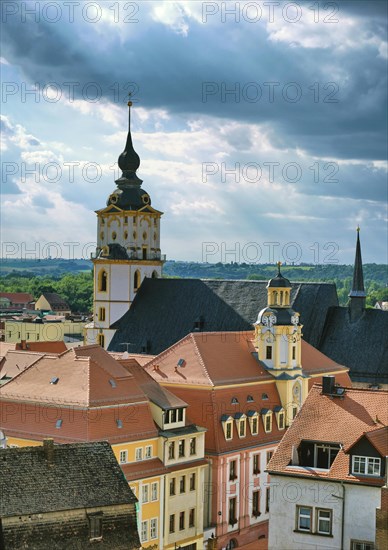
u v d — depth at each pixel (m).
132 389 137.88
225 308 198.88
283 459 89.94
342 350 193.00
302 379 167.12
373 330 192.88
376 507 84.62
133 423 134.75
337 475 86.44
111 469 82.81
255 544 139.25
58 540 77.50
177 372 155.50
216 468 146.50
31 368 142.38
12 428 136.62
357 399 93.19
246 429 153.88
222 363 158.25
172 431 139.62
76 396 132.88
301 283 199.25
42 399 135.00
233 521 149.50
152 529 133.88
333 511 86.31
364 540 85.00
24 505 77.25
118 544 79.56
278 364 164.25
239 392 155.62
